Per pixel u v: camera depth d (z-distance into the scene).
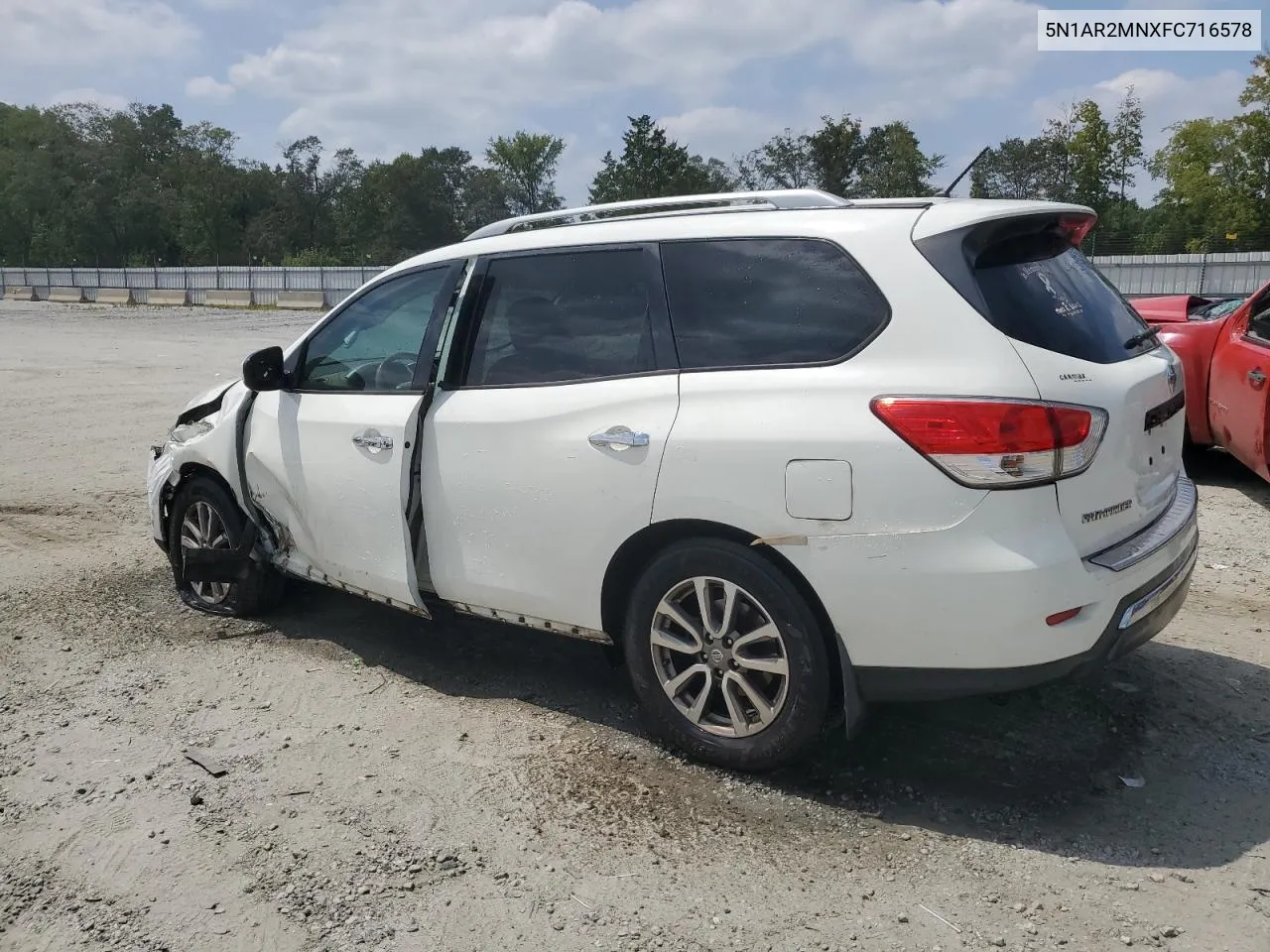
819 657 3.34
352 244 87.62
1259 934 2.73
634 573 3.76
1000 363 3.07
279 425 4.71
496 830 3.30
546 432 3.77
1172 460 3.76
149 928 2.87
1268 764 3.60
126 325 28.84
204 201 85.44
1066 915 2.83
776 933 2.79
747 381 3.39
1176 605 3.57
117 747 3.92
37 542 6.80
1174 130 51.84
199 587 5.41
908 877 3.02
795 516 3.24
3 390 14.51
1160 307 8.42
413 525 4.20
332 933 2.83
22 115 87.75
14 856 3.22
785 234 3.49
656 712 3.71
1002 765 3.61
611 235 3.84
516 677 4.50
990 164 53.38
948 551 3.06
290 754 3.84
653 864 3.11
